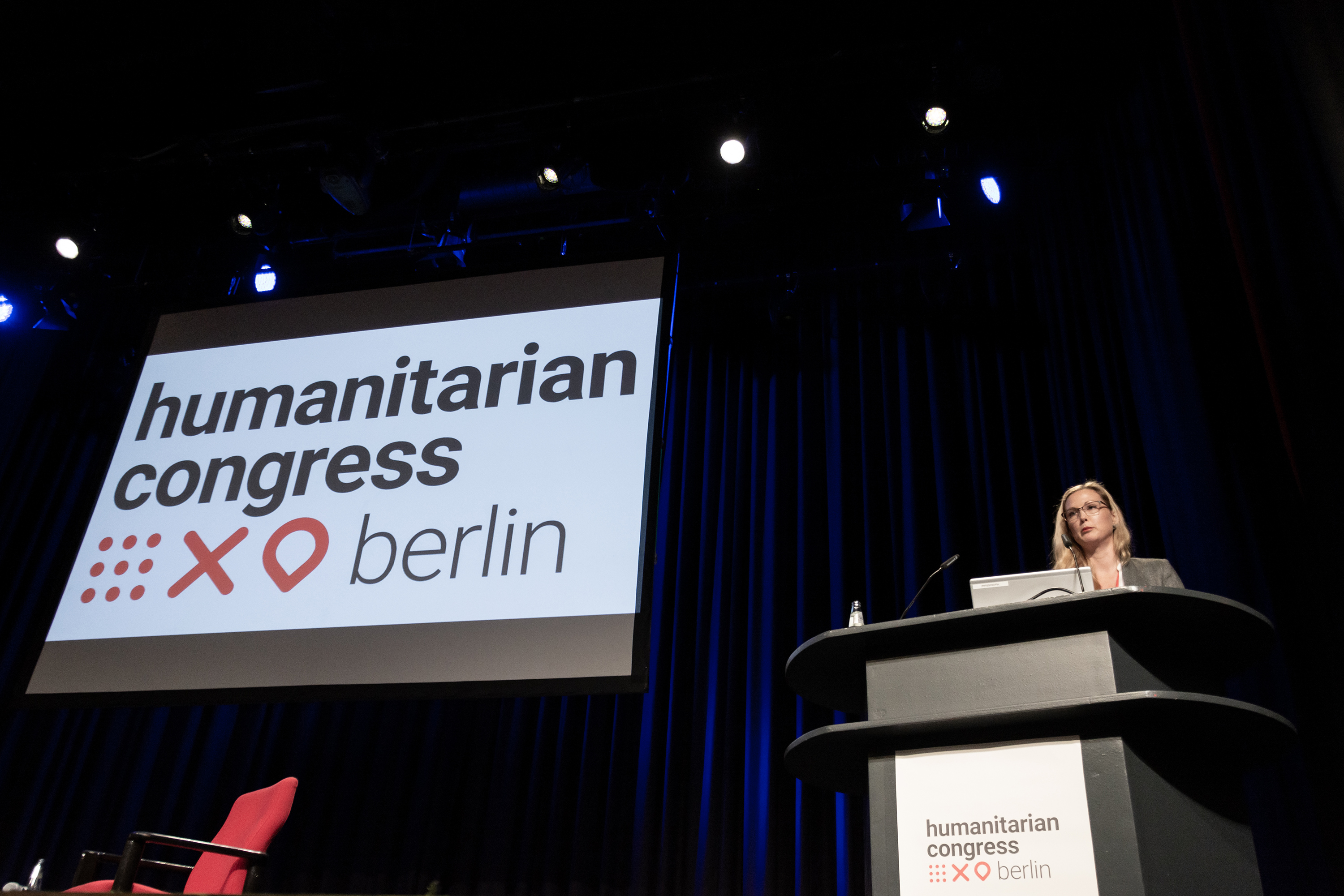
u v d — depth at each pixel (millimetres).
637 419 3648
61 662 3615
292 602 3533
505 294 4086
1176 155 3379
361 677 3322
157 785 4008
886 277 4477
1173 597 1371
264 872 2279
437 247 4633
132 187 4676
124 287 5082
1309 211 2625
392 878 3701
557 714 3879
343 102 4086
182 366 4273
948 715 1412
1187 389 3156
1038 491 3785
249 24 4039
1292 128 2734
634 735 3756
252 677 3404
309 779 3961
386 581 3498
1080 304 3918
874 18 3732
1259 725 1333
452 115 4105
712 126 4176
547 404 3766
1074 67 3852
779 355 4449
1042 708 1343
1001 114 4059
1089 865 1318
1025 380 4012
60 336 5223
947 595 3658
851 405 4223
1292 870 2488
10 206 4758
